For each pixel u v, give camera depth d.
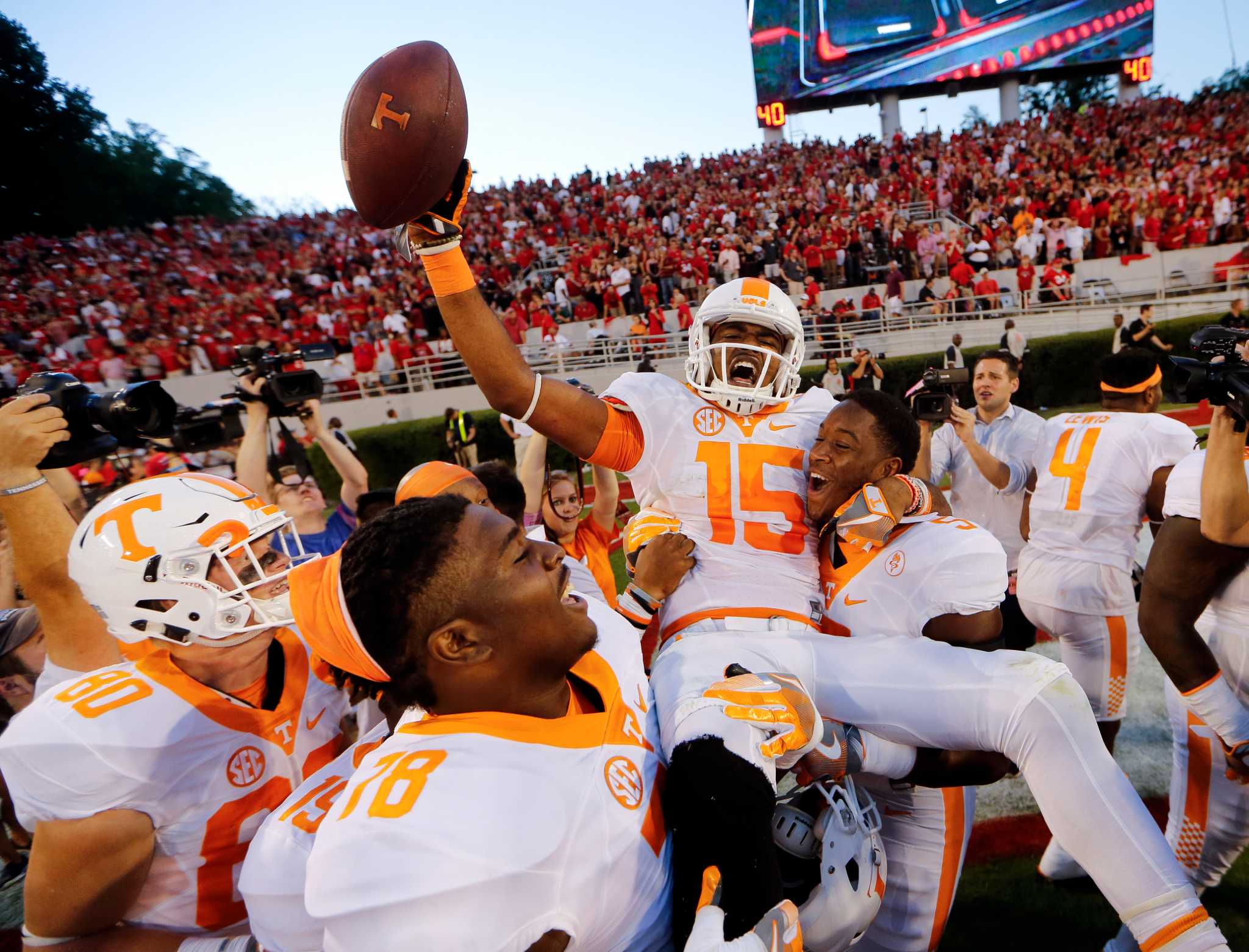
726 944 1.03
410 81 1.43
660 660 1.62
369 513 2.79
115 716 1.33
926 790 1.92
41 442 1.64
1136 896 1.42
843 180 21.31
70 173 28.78
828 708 1.62
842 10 22.39
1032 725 1.49
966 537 1.75
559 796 1.03
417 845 0.92
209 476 1.55
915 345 15.48
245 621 1.40
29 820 1.29
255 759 1.45
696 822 1.20
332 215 24.11
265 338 15.28
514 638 1.09
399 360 14.34
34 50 27.36
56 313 17.47
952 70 22.70
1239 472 1.84
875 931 1.96
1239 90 32.41
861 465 1.72
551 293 17.23
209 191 33.53
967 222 19.19
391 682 1.12
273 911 1.11
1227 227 16.97
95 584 1.39
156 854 1.37
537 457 3.69
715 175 23.17
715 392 1.84
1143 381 3.10
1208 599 2.09
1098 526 3.05
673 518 1.82
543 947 0.96
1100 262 16.72
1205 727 2.29
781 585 1.77
